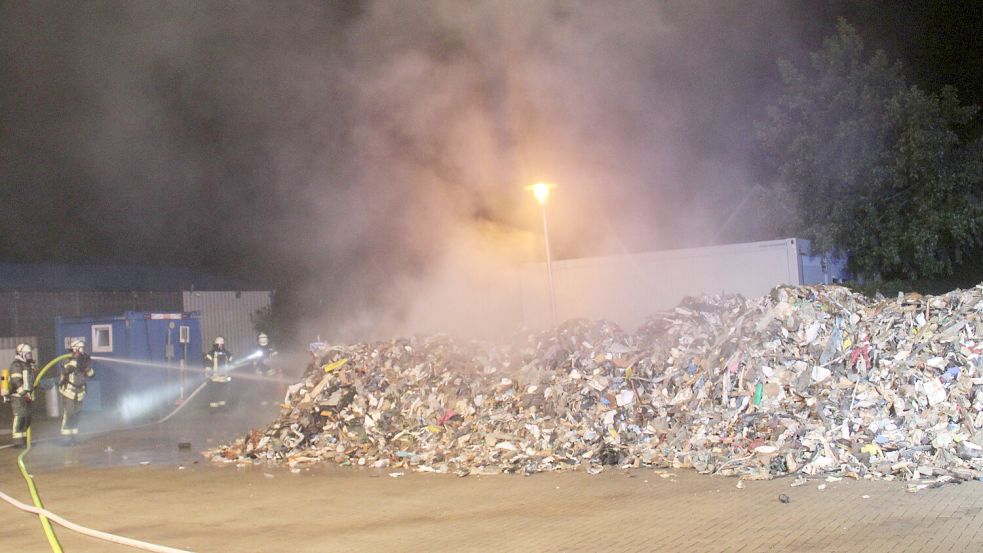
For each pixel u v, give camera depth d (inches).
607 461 409.7
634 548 263.6
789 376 410.6
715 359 440.5
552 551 267.4
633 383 453.4
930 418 367.2
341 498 374.3
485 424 468.4
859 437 370.0
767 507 305.6
